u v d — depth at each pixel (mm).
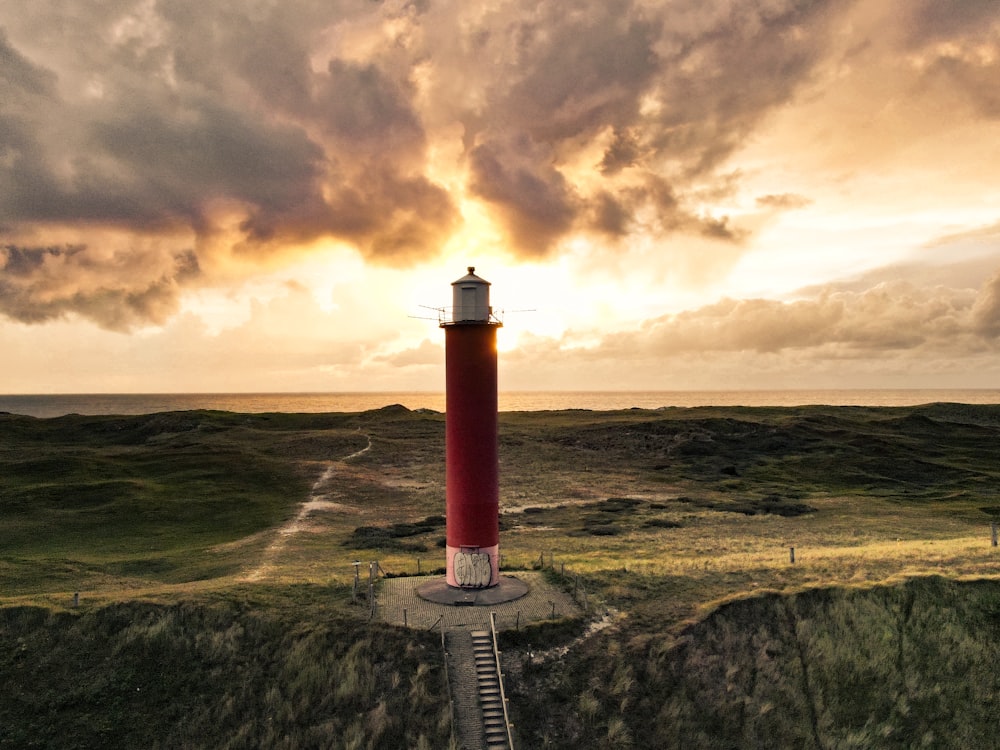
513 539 51594
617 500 68438
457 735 23516
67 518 58406
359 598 30812
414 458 88625
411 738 23641
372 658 26359
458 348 31594
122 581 40656
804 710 25391
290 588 31922
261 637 27609
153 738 23891
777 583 31562
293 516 60125
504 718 23953
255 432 106688
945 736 24906
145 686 25547
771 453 92250
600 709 24672
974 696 26016
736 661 26578
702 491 73875
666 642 27031
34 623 27703
